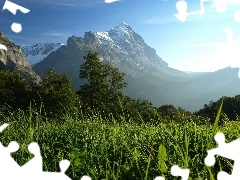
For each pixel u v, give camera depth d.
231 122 5.16
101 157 3.40
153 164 3.02
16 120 6.04
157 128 5.51
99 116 6.19
